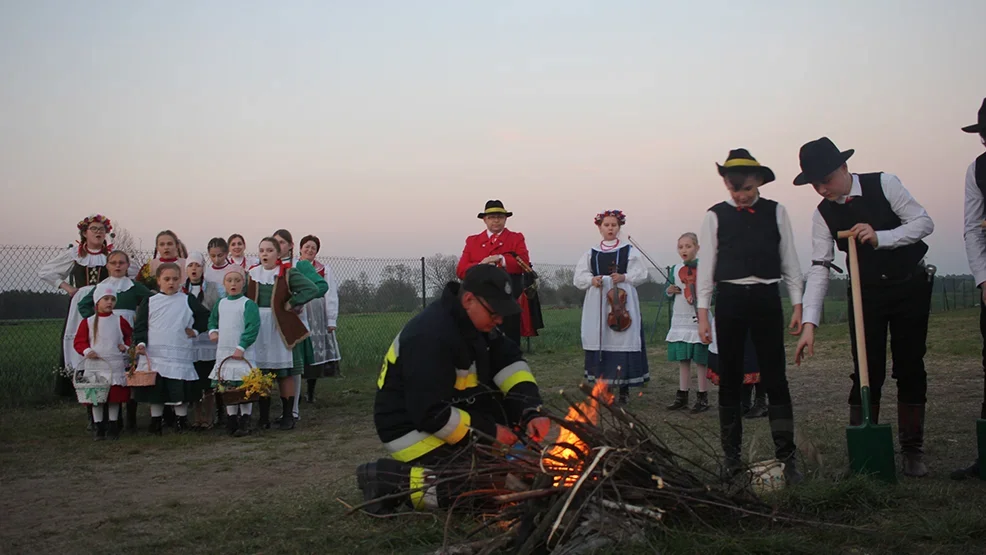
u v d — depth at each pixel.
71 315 8.37
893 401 7.96
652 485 3.59
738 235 4.64
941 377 9.51
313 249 9.45
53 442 6.88
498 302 3.93
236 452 6.39
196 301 7.84
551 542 3.27
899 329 4.75
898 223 4.73
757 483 4.12
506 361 4.26
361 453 6.22
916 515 3.78
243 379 7.16
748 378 7.63
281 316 7.65
